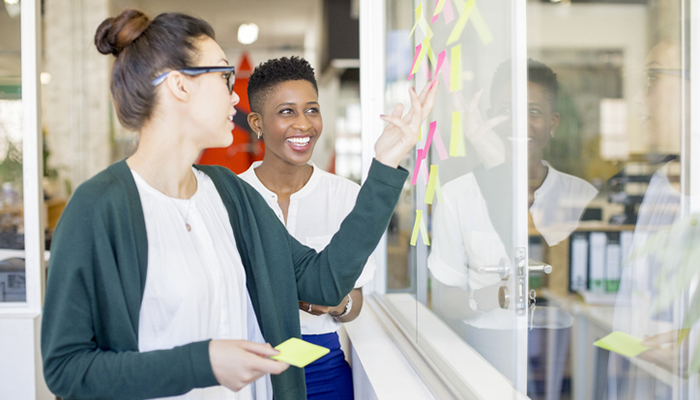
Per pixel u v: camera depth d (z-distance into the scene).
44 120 4.63
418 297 1.44
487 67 0.96
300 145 1.45
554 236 1.02
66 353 0.74
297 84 1.44
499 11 0.91
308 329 1.41
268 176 1.51
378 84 2.04
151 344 0.84
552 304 1.02
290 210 1.50
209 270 0.89
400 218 1.72
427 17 1.33
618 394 0.91
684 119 0.76
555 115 0.99
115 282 0.78
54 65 4.62
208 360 0.73
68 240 0.76
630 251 0.89
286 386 1.01
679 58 0.76
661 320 0.80
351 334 1.67
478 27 1.00
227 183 1.02
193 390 0.88
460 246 1.13
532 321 1.04
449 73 1.16
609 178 0.91
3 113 1.96
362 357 1.44
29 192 1.98
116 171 0.84
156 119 0.86
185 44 0.84
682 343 0.76
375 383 1.24
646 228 0.85
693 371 0.75
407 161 1.66
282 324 1.01
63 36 4.63
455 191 1.15
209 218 0.94
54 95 4.65
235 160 5.01
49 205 4.16
